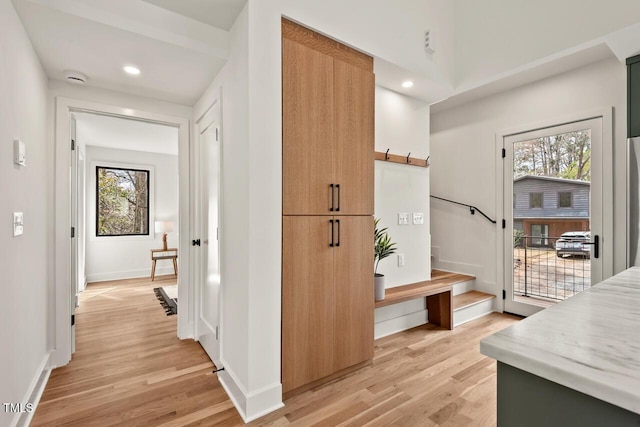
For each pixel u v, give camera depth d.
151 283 5.20
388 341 2.87
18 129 1.67
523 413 0.67
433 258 4.46
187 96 2.77
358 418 1.78
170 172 6.06
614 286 1.25
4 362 1.47
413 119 3.37
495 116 3.78
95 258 5.33
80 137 4.55
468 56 2.92
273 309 1.88
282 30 1.95
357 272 2.29
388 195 3.17
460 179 4.14
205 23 2.00
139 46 1.96
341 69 2.20
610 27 2.05
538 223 3.41
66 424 1.74
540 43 2.40
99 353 2.63
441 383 2.15
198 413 1.83
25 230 1.79
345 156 2.22
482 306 3.61
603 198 2.94
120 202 5.58
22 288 1.73
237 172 1.94
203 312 2.81
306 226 2.02
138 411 1.85
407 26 2.63
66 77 2.35
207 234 2.70
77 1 1.62
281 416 1.80
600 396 0.53
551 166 3.30
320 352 2.08
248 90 1.78
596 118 2.98
